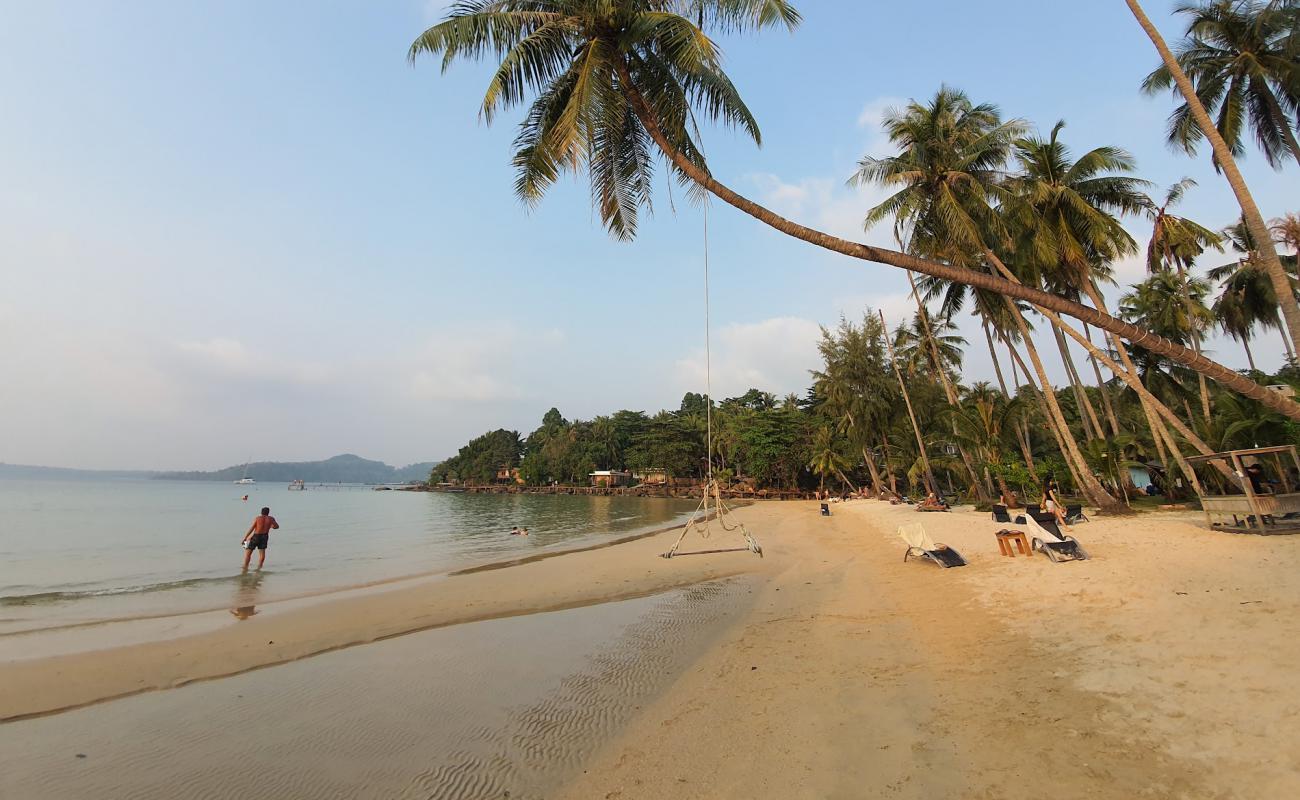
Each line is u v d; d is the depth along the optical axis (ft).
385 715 19.83
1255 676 14.98
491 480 397.39
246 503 211.82
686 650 26.89
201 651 27.45
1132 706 14.82
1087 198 71.05
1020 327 74.84
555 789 14.74
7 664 25.39
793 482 234.99
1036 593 28.89
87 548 71.15
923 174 65.62
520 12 31.71
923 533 44.04
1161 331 101.55
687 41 29.53
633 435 328.90
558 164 34.99
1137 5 34.81
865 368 146.61
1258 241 32.35
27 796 14.71
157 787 15.16
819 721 17.08
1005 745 13.99
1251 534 37.63
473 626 32.24
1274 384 65.77
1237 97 60.08
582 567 53.62
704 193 34.58
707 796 13.60
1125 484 78.69
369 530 102.73
